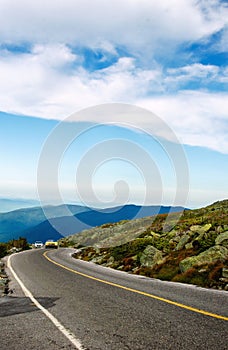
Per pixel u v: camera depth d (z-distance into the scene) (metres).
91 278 16.36
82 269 21.44
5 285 14.20
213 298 10.54
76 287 13.28
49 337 6.56
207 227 22.72
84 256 34.53
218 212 36.78
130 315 8.27
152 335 6.57
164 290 12.41
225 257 16.06
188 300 10.18
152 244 25.34
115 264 24.78
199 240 20.64
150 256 21.53
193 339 6.27
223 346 5.86
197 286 13.77
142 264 21.39
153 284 14.33
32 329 7.16
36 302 10.22
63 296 11.22
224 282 13.38
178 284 14.43
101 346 5.96
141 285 13.95
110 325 7.37
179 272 16.94
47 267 22.19
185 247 21.06
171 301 10.02
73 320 7.88
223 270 14.05
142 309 8.95
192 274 15.39
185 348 5.78
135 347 5.87
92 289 12.73
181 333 6.66
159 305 9.45
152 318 7.92
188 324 7.32
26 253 38.56
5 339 6.49
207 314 8.20
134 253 25.17
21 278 16.41
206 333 6.63
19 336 6.66
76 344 6.09
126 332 6.80
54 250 48.06
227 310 8.65
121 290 12.42
